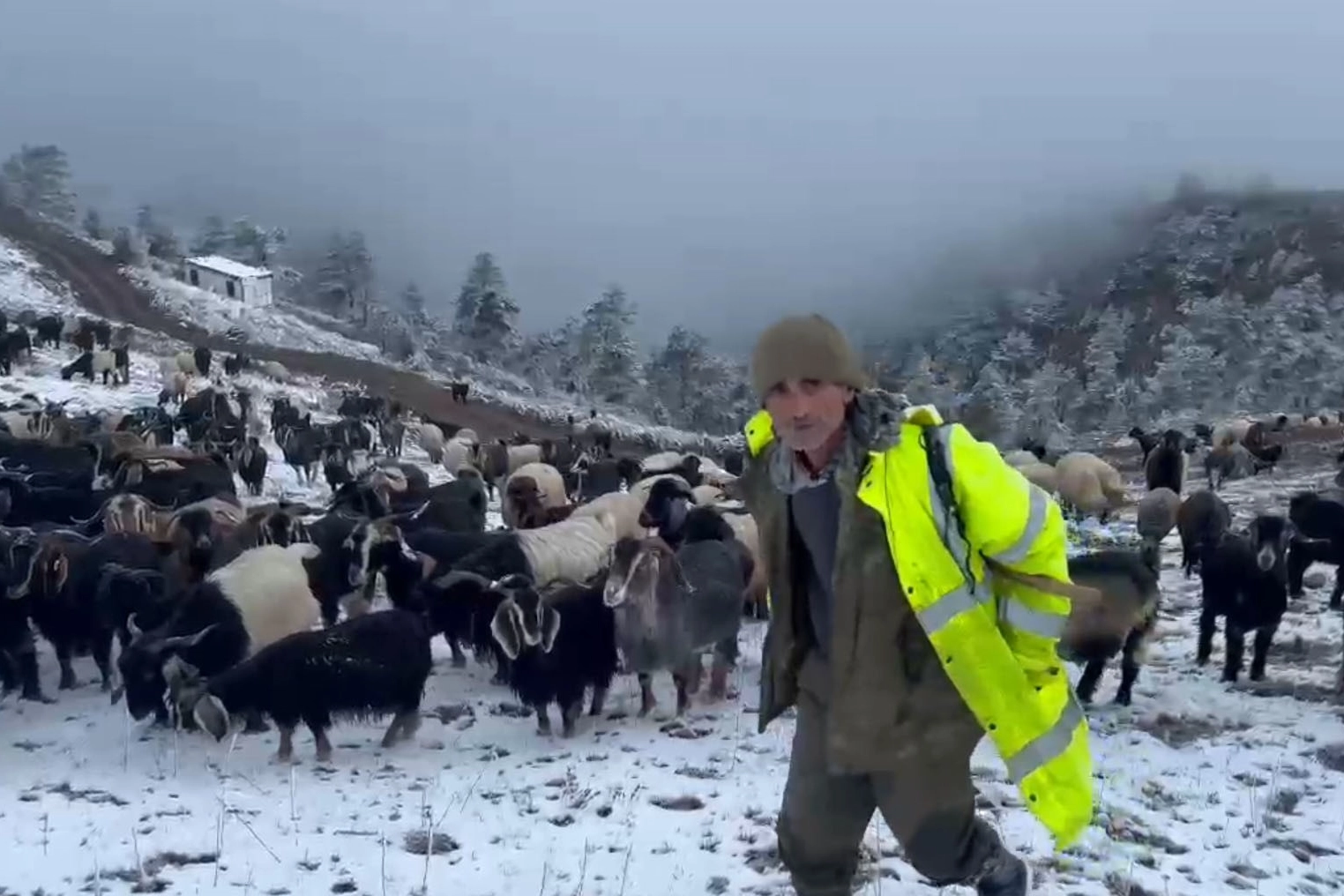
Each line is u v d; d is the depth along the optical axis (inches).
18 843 259.8
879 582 134.6
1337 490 599.2
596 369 3321.9
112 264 2965.1
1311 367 2999.5
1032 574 134.6
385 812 283.9
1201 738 357.4
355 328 3895.2
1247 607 419.8
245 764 335.9
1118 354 3882.9
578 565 470.9
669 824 268.7
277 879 236.8
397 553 442.3
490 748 350.0
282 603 399.9
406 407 1911.9
